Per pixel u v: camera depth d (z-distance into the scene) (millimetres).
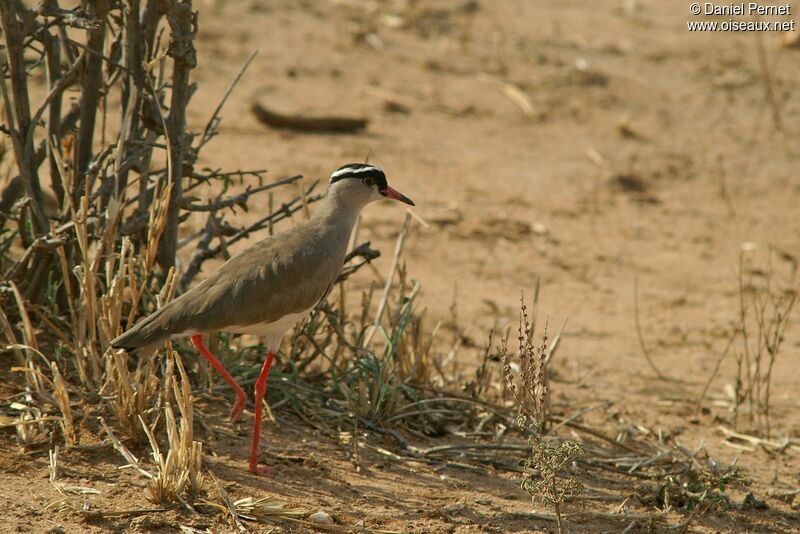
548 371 13125
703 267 18469
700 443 12547
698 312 16797
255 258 10180
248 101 22719
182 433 9391
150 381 10258
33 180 11641
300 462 10430
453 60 26484
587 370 14484
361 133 22391
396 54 26484
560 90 25578
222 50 24953
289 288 10148
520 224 19422
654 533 9969
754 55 28609
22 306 10570
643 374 14539
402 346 12500
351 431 11273
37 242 10727
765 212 20891
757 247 19375
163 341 9789
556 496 9570
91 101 11609
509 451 11297
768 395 13156
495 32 28625
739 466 11969
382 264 17219
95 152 16562
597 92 25719
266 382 11164
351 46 26484
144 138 11977
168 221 11531
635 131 24109
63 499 9109
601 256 18609
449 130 23188
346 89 24156
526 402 12000
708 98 26000
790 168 22906
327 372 12094
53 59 11898
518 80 25781
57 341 11500
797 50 29062
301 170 19812
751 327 16375
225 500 9320
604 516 10086
